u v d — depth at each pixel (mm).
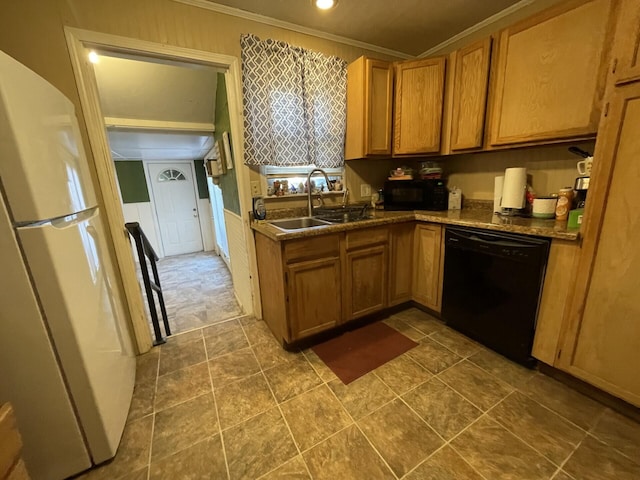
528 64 1568
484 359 1683
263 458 1125
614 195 1142
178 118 2803
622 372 1199
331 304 1884
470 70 1860
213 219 5105
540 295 1446
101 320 1210
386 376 1568
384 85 2123
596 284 1233
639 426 1198
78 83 1461
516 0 1799
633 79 1040
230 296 2986
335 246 1825
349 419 1293
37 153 923
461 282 1843
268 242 1845
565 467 1041
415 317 2232
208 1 1678
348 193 2516
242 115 1902
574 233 1266
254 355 1817
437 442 1162
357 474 1046
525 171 1790
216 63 1770
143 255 1879
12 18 1308
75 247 1077
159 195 5027
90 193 1404
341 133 2268
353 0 1727
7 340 895
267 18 1877
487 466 1056
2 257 857
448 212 2195
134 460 1143
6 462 590
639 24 1008
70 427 1039
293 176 2264
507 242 1538
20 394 940
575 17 1357
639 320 1130
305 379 1574
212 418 1332
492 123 1799
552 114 1504
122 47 1525
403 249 2170
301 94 2029
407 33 2166
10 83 832
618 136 1103
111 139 3176
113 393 1216
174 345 1963
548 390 1420
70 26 1405
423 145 2139
